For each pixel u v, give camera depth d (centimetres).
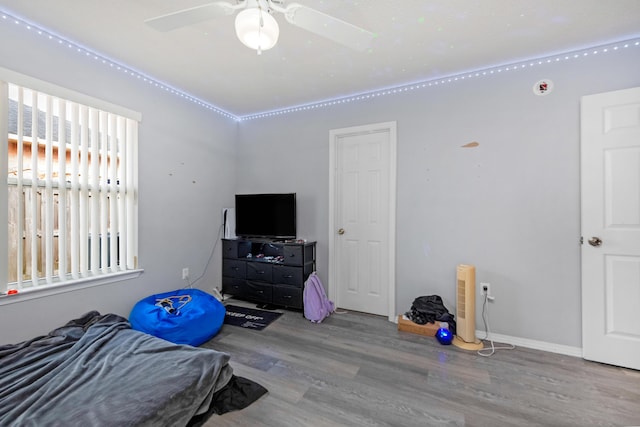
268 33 129
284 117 346
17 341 186
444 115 262
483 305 248
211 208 341
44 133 201
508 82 238
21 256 188
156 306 236
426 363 205
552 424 146
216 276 350
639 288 194
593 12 173
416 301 265
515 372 194
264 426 145
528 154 232
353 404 161
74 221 215
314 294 293
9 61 180
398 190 282
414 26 188
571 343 219
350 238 317
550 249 226
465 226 255
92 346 156
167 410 119
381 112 290
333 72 254
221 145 354
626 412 155
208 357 152
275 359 211
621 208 198
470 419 150
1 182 179
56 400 115
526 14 175
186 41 208
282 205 324
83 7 172
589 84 213
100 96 228
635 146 194
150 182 271
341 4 168
